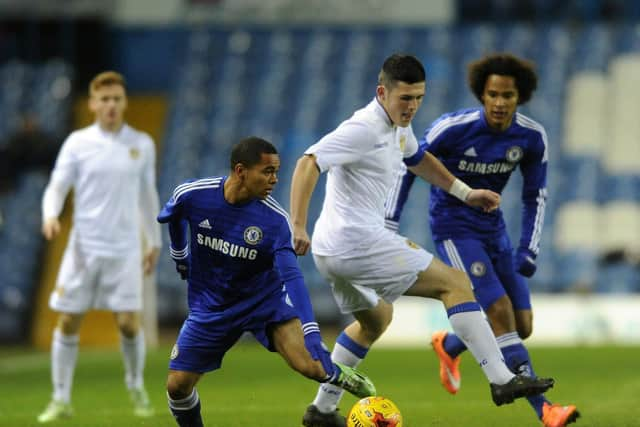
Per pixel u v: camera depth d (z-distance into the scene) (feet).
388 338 247.70
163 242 289.12
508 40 333.01
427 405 117.70
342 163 83.15
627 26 335.88
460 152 95.61
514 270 98.07
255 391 140.87
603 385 144.05
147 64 342.64
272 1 341.62
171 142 325.21
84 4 342.44
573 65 328.90
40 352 255.09
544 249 292.40
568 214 301.43
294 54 339.36
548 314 247.91
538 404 87.97
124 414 113.60
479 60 94.22
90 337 279.08
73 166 115.55
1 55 345.72
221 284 80.43
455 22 339.36
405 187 95.61
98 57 342.64
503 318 93.45
